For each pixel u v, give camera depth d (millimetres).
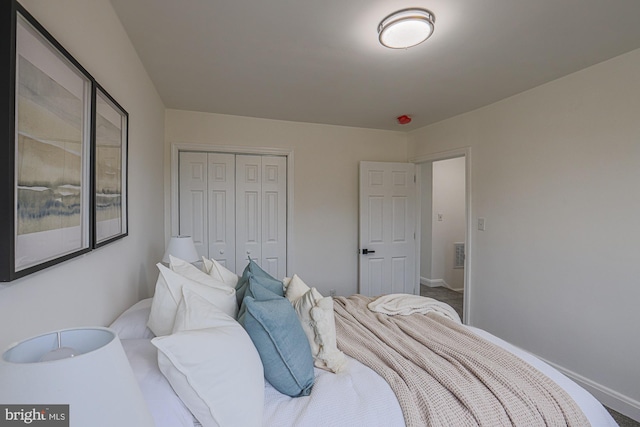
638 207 1910
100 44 1287
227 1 1459
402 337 1569
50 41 811
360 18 1601
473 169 3080
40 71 783
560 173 2326
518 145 2641
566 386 1250
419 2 1464
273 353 1129
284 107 3045
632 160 1933
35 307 794
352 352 1409
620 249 1991
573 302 2246
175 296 1208
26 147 726
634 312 1930
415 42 1716
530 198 2541
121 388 522
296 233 3568
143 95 2096
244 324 1172
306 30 1709
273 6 1499
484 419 1055
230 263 3383
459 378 1206
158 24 1630
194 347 864
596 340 2113
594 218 2123
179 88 2553
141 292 2012
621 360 1986
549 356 2400
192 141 3168
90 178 1083
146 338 1264
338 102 2889
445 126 3430
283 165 3539
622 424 1890
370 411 1051
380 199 3775
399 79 2369
